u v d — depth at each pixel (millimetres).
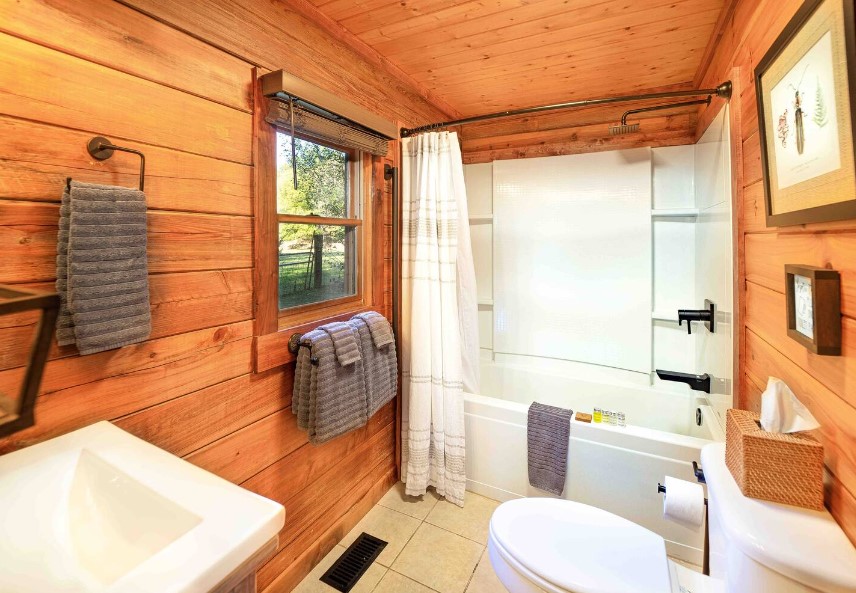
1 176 785
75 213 841
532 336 2809
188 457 1163
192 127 1125
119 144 962
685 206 2400
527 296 2807
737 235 1392
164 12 1047
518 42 1760
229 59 1223
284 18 1407
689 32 1668
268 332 1386
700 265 2146
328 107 1466
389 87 2025
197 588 507
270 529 618
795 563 698
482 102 2531
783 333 1042
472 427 2131
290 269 1575
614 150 2531
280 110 1351
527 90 2334
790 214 928
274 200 1390
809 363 892
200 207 1154
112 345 916
